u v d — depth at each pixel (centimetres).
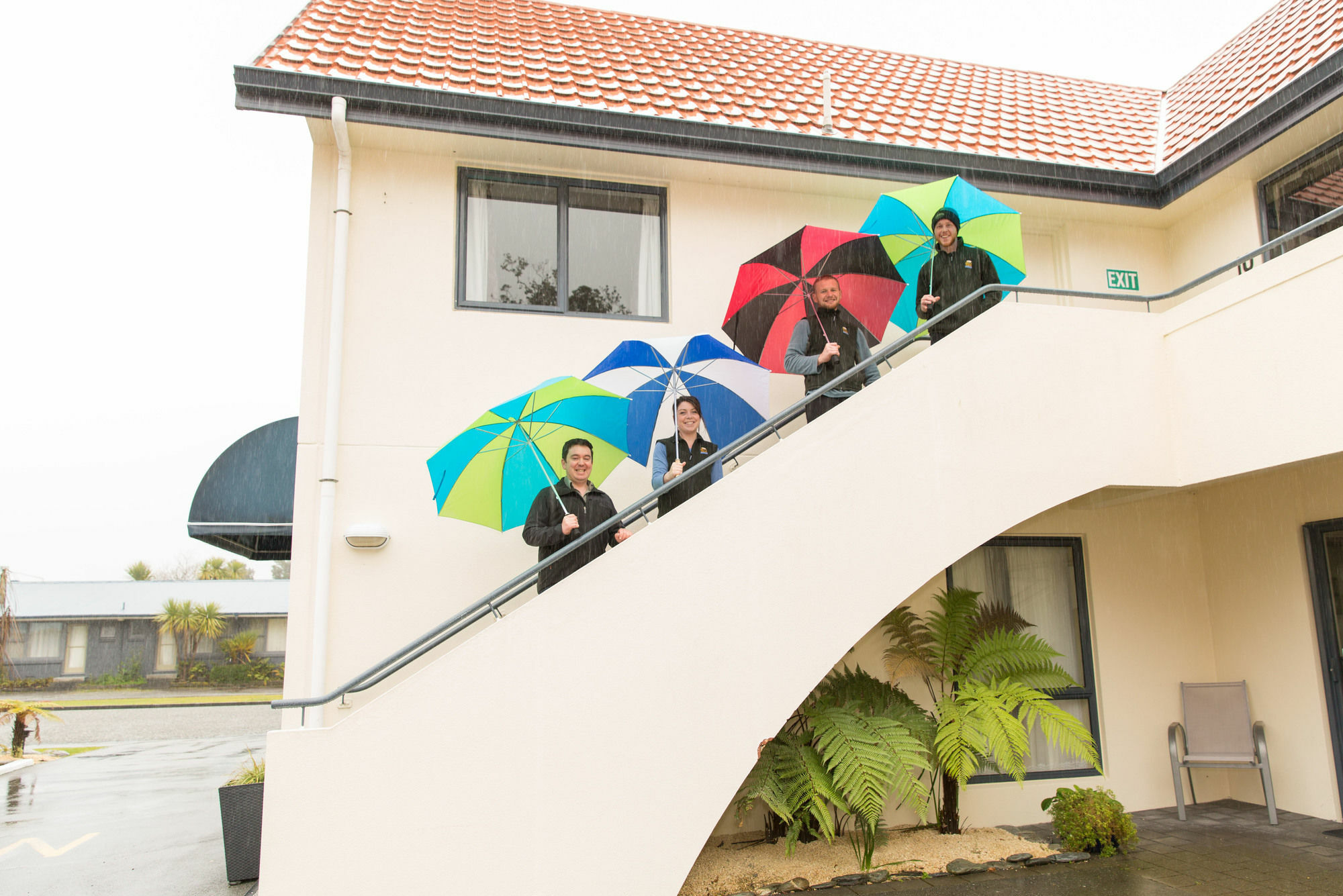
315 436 590
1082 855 570
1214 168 708
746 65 870
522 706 436
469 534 600
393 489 596
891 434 518
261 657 3397
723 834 621
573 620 448
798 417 693
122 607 3359
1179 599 752
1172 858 566
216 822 848
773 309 622
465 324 631
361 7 779
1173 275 815
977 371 547
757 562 480
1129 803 700
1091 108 944
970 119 834
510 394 632
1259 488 706
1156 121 916
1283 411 517
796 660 479
